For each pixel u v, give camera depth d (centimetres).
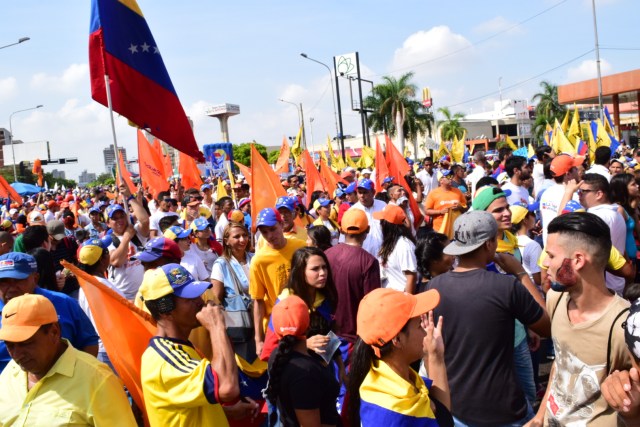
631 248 578
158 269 331
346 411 346
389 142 1368
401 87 5706
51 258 571
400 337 287
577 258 279
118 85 699
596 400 280
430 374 311
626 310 272
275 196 875
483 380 347
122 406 322
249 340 545
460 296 354
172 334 330
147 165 1380
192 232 757
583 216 283
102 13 689
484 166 1435
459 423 354
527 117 6919
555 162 689
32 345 307
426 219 995
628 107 6375
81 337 428
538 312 347
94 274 555
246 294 566
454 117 7969
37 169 4144
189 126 736
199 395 304
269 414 392
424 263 511
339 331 519
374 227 845
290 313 341
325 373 344
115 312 379
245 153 6900
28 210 1928
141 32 709
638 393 235
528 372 458
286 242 559
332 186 1600
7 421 323
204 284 328
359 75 4484
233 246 577
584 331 282
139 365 378
